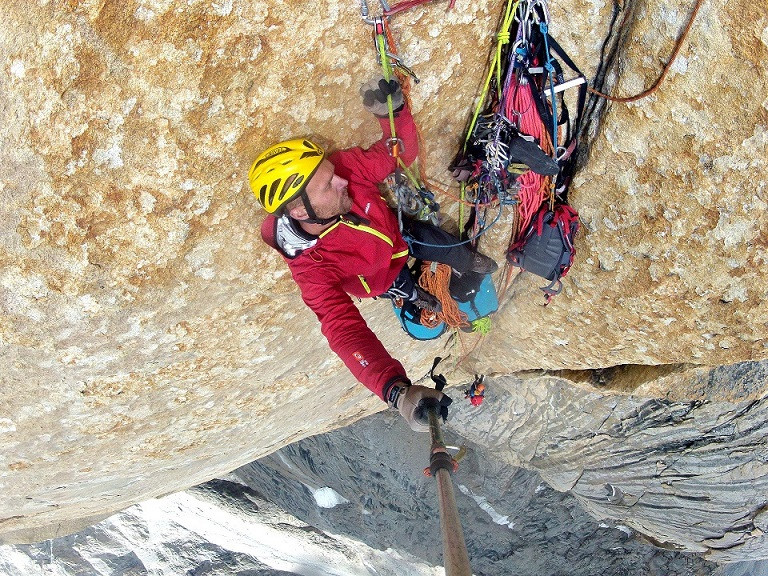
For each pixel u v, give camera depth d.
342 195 2.49
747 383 4.91
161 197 2.35
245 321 3.13
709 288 3.09
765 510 6.66
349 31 2.27
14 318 2.48
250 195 2.54
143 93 2.08
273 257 2.87
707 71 2.47
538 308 3.96
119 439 3.57
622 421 6.81
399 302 3.22
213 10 1.99
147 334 2.85
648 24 2.52
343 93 2.45
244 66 2.16
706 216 2.85
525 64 2.67
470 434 7.95
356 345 2.45
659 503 7.24
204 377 3.37
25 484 3.71
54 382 2.88
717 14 2.35
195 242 2.57
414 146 2.68
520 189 2.98
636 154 2.84
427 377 5.66
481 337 4.69
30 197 2.17
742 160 2.62
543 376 5.36
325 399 4.74
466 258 3.18
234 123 2.28
